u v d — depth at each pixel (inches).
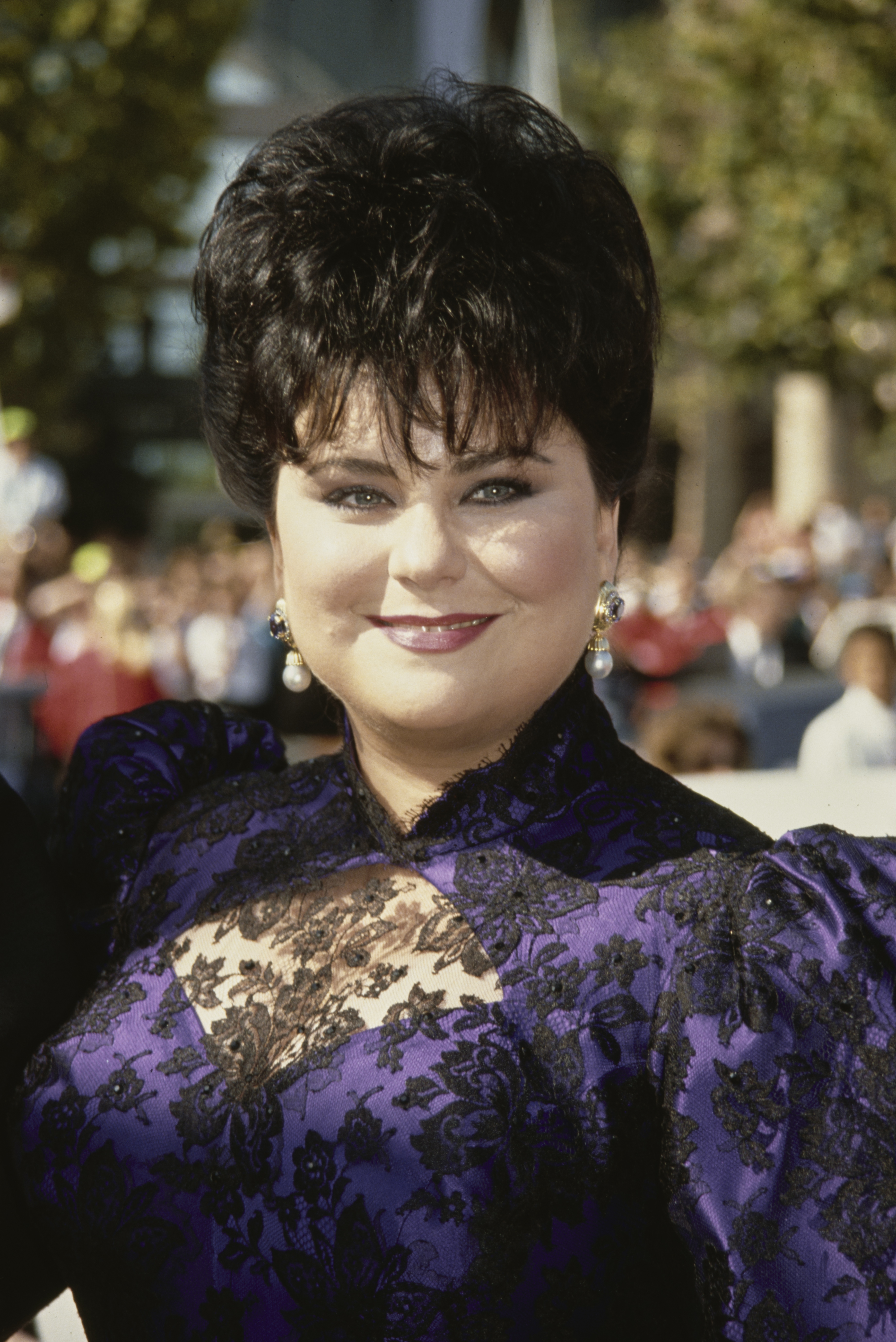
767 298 1323.8
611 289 135.4
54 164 1745.8
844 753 579.8
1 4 1678.2
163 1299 134.8
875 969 123.0
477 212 130.3
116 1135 140.3
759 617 1081.4
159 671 996.6
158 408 2309.3
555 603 134.7
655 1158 124.6
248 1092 135.4
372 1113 127.1
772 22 1193.4
